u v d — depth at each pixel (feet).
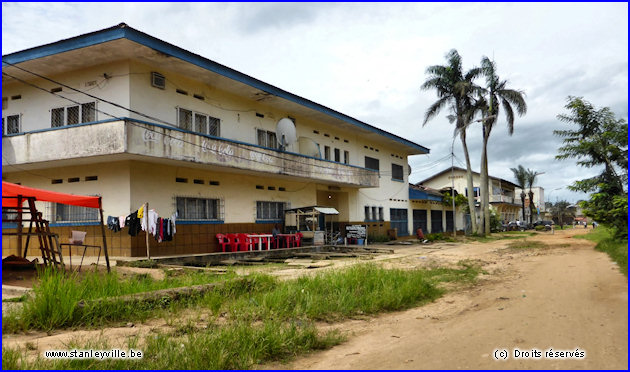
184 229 56.54
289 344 17.98
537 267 45.98
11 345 16.80
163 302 24.18
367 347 18.30
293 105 71.15
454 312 25.23
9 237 55.57
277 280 32.91
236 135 64.59
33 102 55.47
